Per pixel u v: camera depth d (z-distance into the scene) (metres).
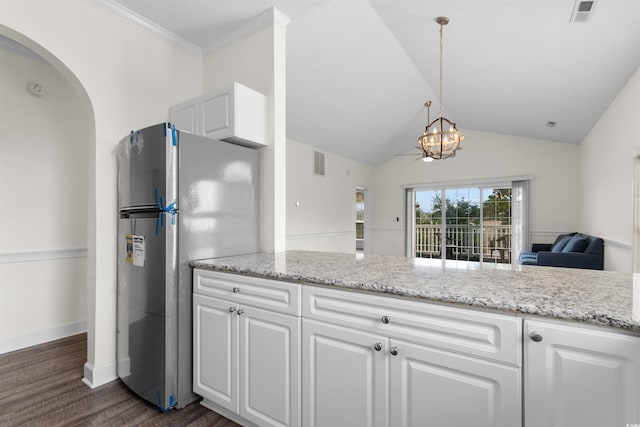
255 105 2.09
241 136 1.97
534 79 3.39
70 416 1.62
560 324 0.85
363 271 1.39
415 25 2.92
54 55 1.80
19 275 2.51
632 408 0.77
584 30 2.38
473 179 6.22
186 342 1.71
